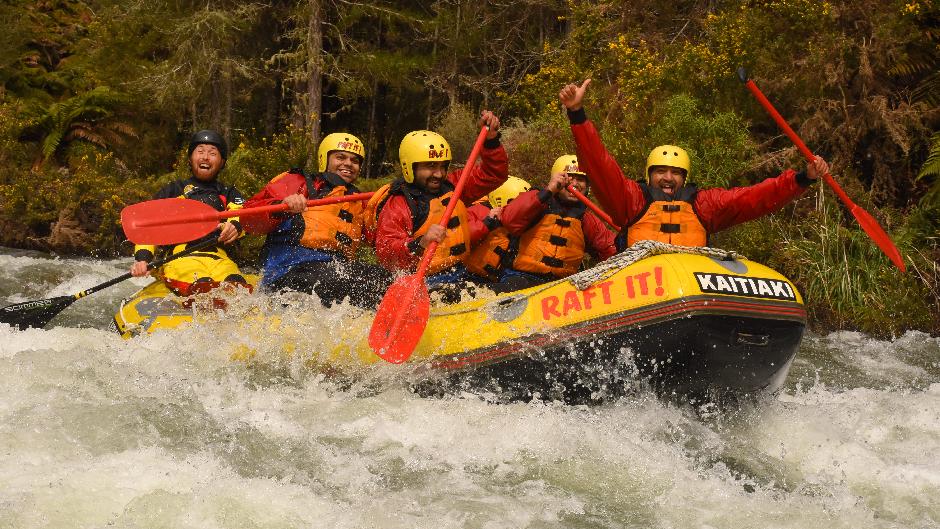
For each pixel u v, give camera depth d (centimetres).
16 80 2892
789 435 832
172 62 2825
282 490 672
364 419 835
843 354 1310
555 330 842
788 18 1959
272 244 1001
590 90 2214
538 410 848
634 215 940
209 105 3058
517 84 2788
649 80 2012
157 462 709
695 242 931
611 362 832
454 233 930
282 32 3203
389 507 659
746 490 727
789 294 835
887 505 697
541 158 1953
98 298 1580
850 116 1845
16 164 2502
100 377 912
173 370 942
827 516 666
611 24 2416
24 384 873
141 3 2848
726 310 802
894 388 1117
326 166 1039
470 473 738
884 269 1558
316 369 936
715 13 2348
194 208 1045
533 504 681
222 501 645
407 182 946
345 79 2950
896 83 1923
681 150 962
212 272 1077
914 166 1866
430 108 3084
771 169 1823
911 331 1460
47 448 722
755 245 1620
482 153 970
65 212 2222
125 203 2281
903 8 1820
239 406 866
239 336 968
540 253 955
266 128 3356
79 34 3225
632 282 832
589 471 743
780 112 1931
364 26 3219
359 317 934
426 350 888
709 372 824
